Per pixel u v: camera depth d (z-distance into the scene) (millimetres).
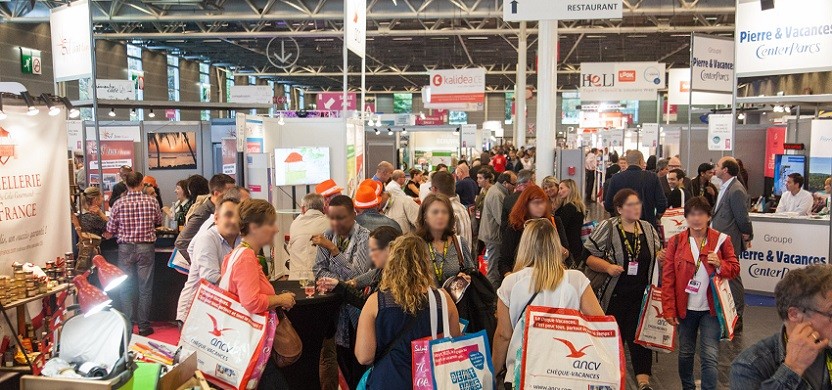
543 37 9023
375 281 3961
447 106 26406
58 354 3062
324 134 8695
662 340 4555
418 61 35406
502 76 41656
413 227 6711
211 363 3484
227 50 29516
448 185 6191
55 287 3465
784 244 7434
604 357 3229
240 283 3443
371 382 3197
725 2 18078
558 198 6633
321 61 34812
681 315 4336
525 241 3533
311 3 19141
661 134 17000
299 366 4266
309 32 21750
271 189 7793
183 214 7617
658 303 4566
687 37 28203
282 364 3729
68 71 7098
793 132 12203
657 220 7121
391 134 18203
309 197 5379
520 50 21281
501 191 7043
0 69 17484
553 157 9102
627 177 7062
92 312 2963
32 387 2770
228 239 4289
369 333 3221
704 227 4367
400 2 19250
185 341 3549
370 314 3236
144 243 6551
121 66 24406
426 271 3248
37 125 3672
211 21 20234
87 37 6863
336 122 8680
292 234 5305
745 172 11086
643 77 19578
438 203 4141
